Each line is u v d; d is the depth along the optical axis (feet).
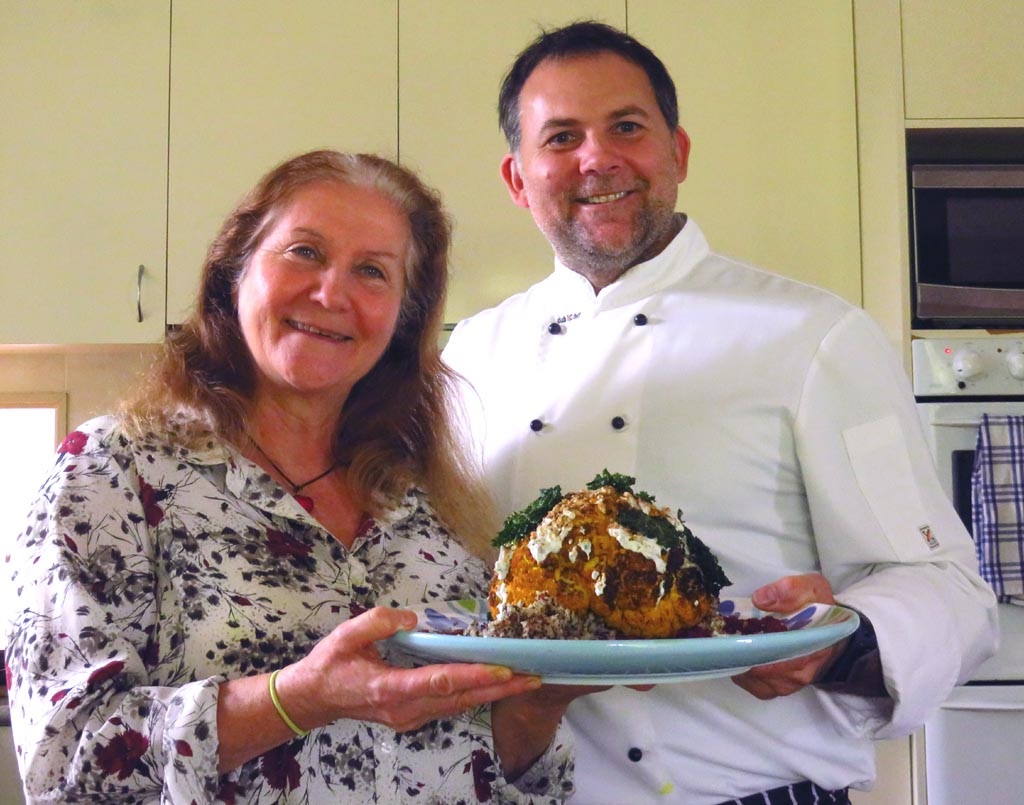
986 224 7.17
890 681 3.65
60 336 7.67
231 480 3.50
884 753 6.98
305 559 3.52
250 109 7.79
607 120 4.32
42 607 3.13
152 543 3.36
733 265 4.74
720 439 4.23
